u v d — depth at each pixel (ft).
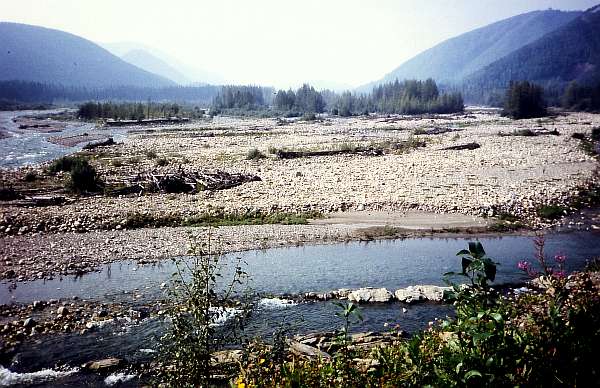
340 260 85.40
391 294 66.28
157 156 218.18
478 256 20.15
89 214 110.52
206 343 28.43
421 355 21.13
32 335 54.75
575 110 643.86
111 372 46.32
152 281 72.95
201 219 110.01
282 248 92.63
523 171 168.76
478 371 17.88
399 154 222.89
